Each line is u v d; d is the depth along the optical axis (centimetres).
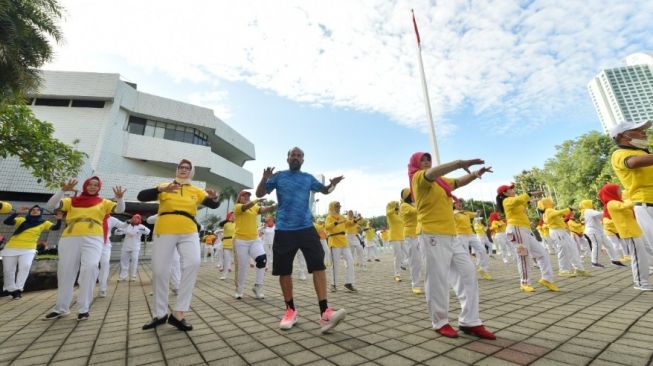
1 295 644
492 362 228
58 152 1183
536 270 849
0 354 281
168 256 362
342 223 658
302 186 379
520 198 546
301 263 873
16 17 940
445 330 295
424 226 317
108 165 3209
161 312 360
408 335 302
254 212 591
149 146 3519
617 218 495
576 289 522
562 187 2903
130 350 283
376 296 548
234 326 361
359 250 1038
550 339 272
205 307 484
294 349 273
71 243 432
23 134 1084
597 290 500
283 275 359
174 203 376
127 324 385
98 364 251
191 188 401
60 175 1219
